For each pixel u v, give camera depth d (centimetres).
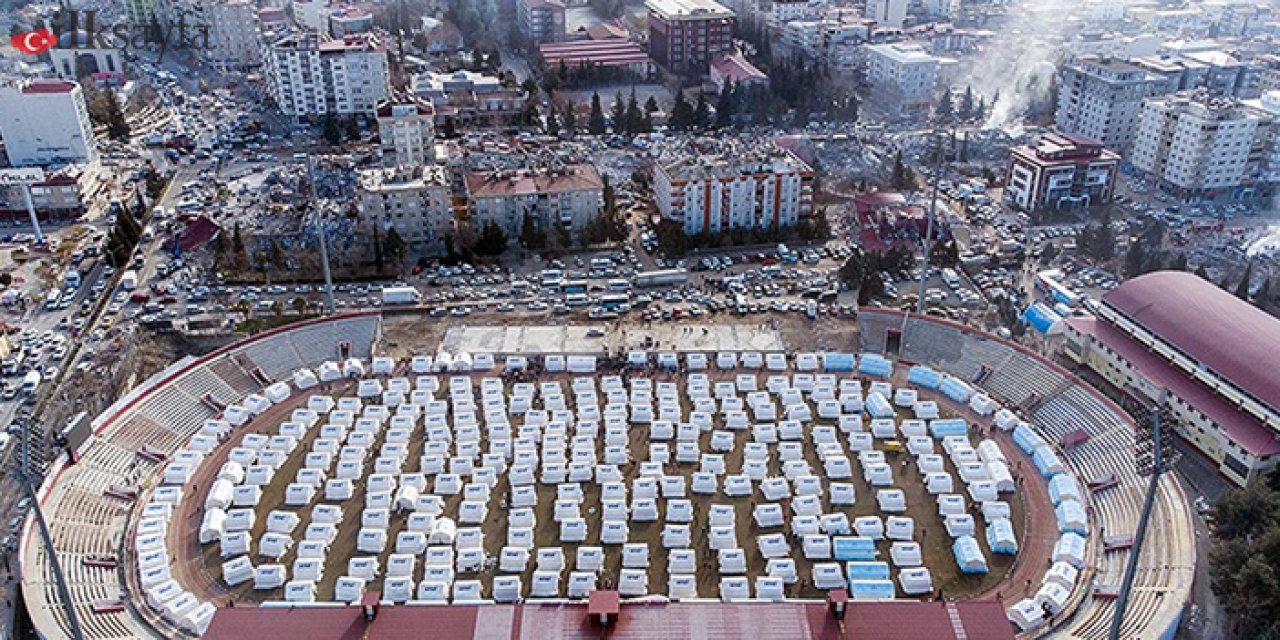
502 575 14312
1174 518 14450
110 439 16762
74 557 14212
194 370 18850
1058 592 13575
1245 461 15850
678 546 14875
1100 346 19212
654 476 16238
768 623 12369
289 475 16575
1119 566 14112
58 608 13050
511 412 18200
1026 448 17012
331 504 15888
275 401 18588
